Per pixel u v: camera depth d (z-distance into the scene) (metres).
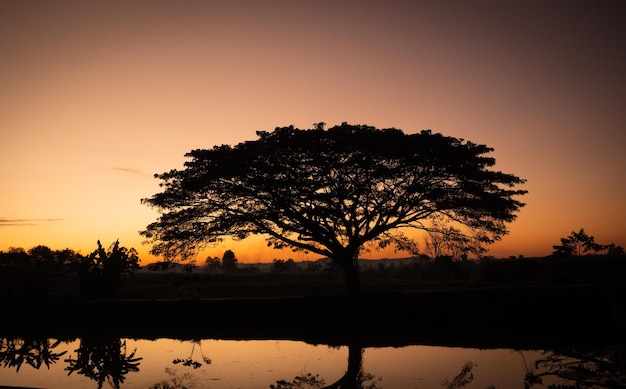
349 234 22.41
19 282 27.45
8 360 14.95
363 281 46.78
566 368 11.83
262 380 11.63
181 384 11.38
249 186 21.64
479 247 23.75
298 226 22.80
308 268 73.12
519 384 10.55
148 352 15.82
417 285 34.34
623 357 12.20
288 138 21.20
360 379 11.52
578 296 18.80
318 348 15.90
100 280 26.23
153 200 22.45
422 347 15.62
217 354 15.10
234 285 43.66
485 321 19.41
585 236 17.02
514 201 22.03
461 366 12.60
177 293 28.86
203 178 21.11
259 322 21.06
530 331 17.62
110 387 11.31
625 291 15.45
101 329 21.11
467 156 20.94
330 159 20.34
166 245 22.92
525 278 33.19
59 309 22.69
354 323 20.20
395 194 21.95
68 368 13.55
